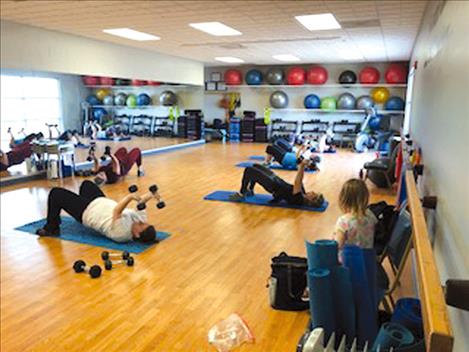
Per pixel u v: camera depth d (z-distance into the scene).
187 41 8.81
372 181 7.14
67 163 8.17
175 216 5.25
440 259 2.29
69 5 5.65
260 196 6.31
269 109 13.95
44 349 2.48
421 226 1.81
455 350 1.59
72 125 13.33
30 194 6.36
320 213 5.45
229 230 4.73
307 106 13.29
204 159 10.13
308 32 7.45
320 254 2.05
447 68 2.61
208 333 2.65
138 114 14.98
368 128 12.26
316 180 7.59
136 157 7.71
